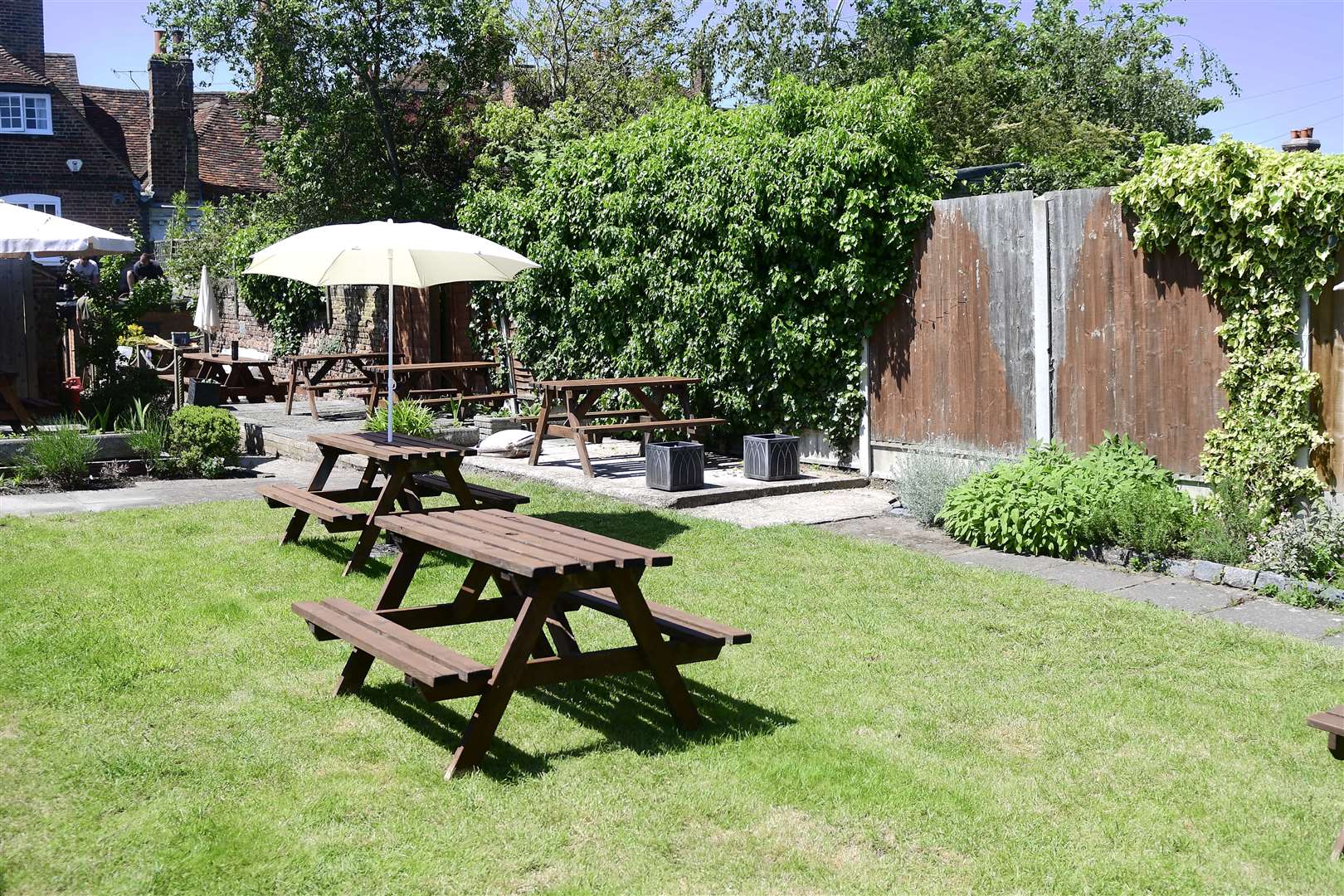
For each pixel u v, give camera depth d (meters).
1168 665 5.72
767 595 6.98
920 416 10.62
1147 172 8.61
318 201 18.62
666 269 12.52
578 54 23.97
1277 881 3.63
